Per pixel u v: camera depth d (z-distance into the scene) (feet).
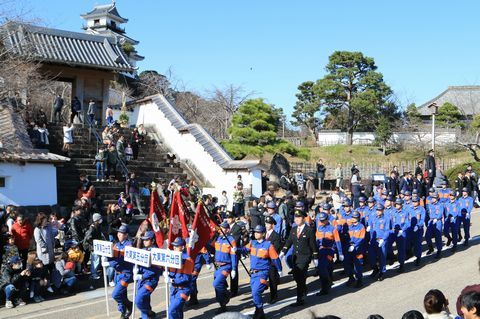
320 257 41.78
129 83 156.35
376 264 48.24
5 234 42.16
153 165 81.66
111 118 87.97
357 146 176.04
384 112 179.73
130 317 36.14
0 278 39.45
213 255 41.70
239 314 14.94
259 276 35.45
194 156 84.74
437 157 153.48
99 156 69.92
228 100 156.25
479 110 189.37
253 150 105.09
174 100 156.87
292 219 58.29
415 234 52.54
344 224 45.73
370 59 178.70
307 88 195.62
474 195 91.30
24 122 73.72
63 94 120.06
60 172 69.21
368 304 38.75
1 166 55.36
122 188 70.13
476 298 18.67
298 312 37.22
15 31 71.26
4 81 65.98
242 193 69.46
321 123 200.95
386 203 51.67
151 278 34.17
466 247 61.31
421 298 39.91
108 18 211.61
